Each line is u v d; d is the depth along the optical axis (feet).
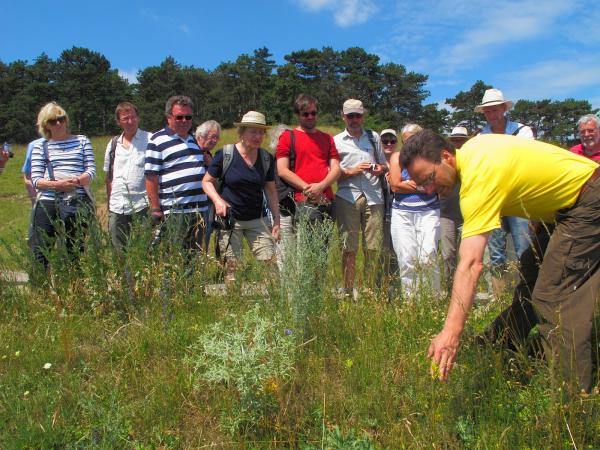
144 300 13.62
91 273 13.94
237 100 319.68
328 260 12.21
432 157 8.64
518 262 10.66
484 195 8.23
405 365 9.96
